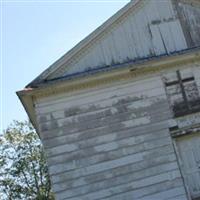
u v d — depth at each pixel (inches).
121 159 690.2
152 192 679.1
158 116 715.4
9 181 1710.1
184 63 746.8
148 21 773.9
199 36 775.7
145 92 725.9
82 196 672.4
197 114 723.4
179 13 785.6
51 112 705.6
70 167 682.8
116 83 726.5
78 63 742.5
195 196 687.1
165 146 701.9
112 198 673.6
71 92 717.3
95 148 693.3
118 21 764.6
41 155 1743.4
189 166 702.5
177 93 731.4
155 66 735.7
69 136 696.4
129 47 755.4
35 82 717.9
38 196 1689.2
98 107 713.6
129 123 708.7
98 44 753.0
